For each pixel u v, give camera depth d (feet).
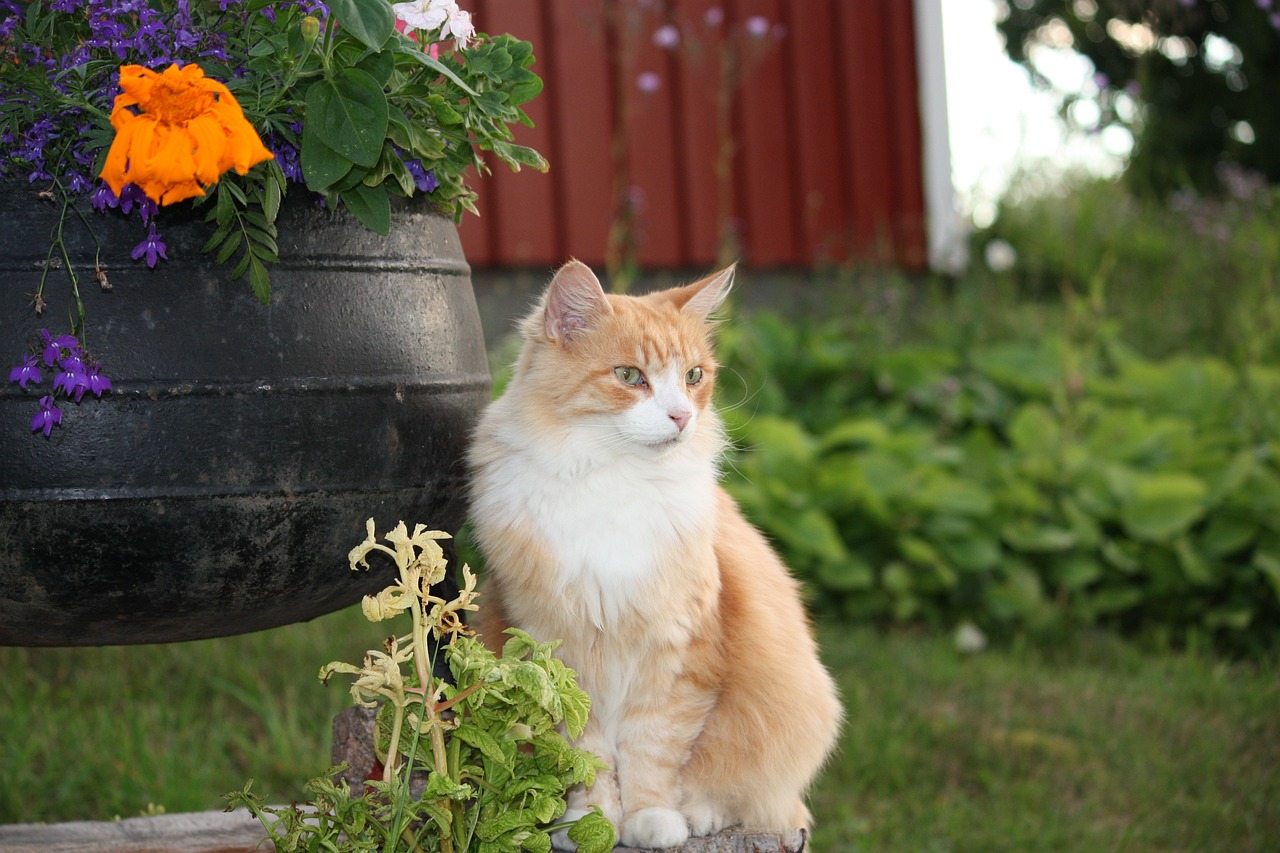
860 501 17.80
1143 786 12.70
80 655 14.52
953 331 23.12
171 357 6.22
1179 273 25.61
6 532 6.15
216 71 6.32
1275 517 17.37
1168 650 17.25
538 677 6.02
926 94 25.13
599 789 7.80
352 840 6.34
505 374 16.06
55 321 6.13
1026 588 17.51
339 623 15.87
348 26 5.76
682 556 7.77
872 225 24.80
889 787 12.89
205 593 6.59
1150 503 17.81
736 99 23.20
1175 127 34.58
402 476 6.98
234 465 6.34
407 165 6.78
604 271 22.02
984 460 18.85
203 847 8.39
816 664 8.81
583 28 21.36
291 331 6.48
